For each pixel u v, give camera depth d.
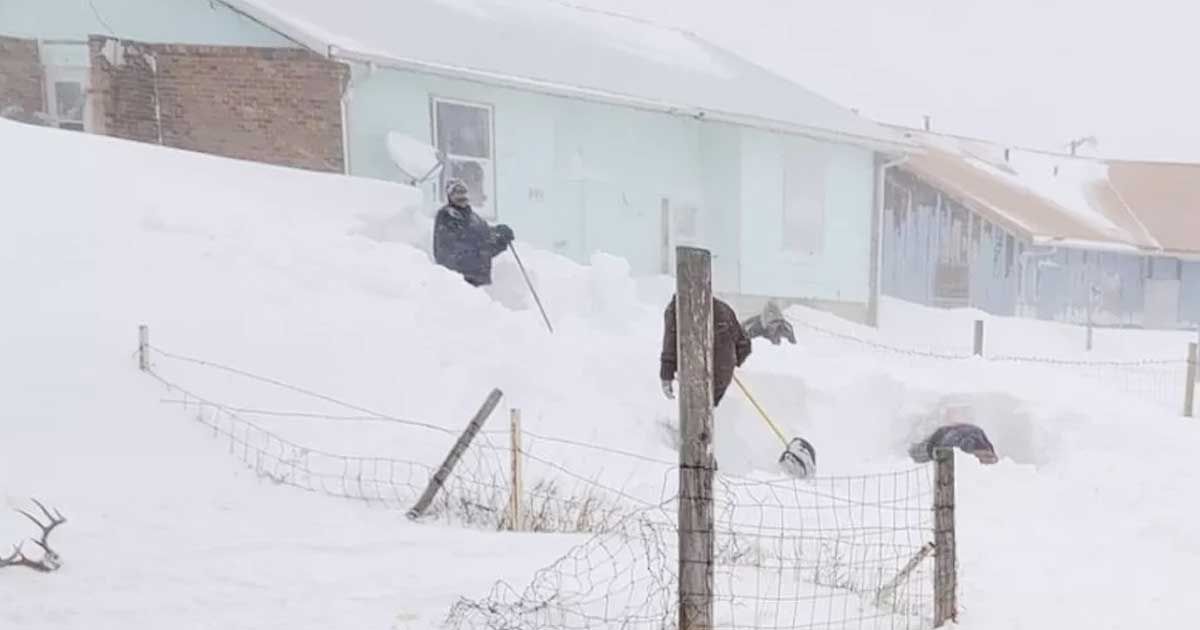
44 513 4.41
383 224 10.45
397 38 12.55
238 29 11.74
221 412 6.15
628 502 6.29
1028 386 9.80
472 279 10.15
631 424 8.27
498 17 16.36
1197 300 24.58
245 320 7.28
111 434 5.61
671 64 17.97
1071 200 26.47
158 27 11.96
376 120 11.91
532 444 6.95
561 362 8.47
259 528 4.86
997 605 4.63
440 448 6.47
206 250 8.20
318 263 8.55
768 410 9.43
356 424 6.48
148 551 4.42
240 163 10.64
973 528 6.33
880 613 4.43
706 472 3.62
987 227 22.36
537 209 13.91
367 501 5.55
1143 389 13.63
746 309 16.38
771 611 4.31
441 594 4.17
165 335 6.78
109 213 8.41
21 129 9.66
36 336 6.34
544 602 4.05
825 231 17.94
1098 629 4.32
